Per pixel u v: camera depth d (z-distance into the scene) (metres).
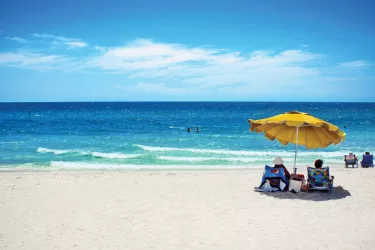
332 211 8.15
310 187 9.94
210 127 43.22
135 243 6.22
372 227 7.03
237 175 12.93
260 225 7.17
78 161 18.12
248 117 68.50
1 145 25.00
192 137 30.94
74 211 8.17
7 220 7.50
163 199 9.27
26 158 19.19
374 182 11.54
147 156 19.42
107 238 6.46
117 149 23.23
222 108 129.62
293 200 9.12
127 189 10.49
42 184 11.22
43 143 26.34
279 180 10.09
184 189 10.48
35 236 6.55
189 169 15.45
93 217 7.71
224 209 8.33
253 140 28.84
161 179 12.08
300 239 6.41
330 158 19.66
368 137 31.02
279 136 10.03
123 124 48.28
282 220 7.49
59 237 6.51
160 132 36.44
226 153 21.41
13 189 10.46
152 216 7.79
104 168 15.80
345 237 6.50
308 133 9.73
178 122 52.75
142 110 105.56
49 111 96.56
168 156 19.69
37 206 8.59
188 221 7.43
